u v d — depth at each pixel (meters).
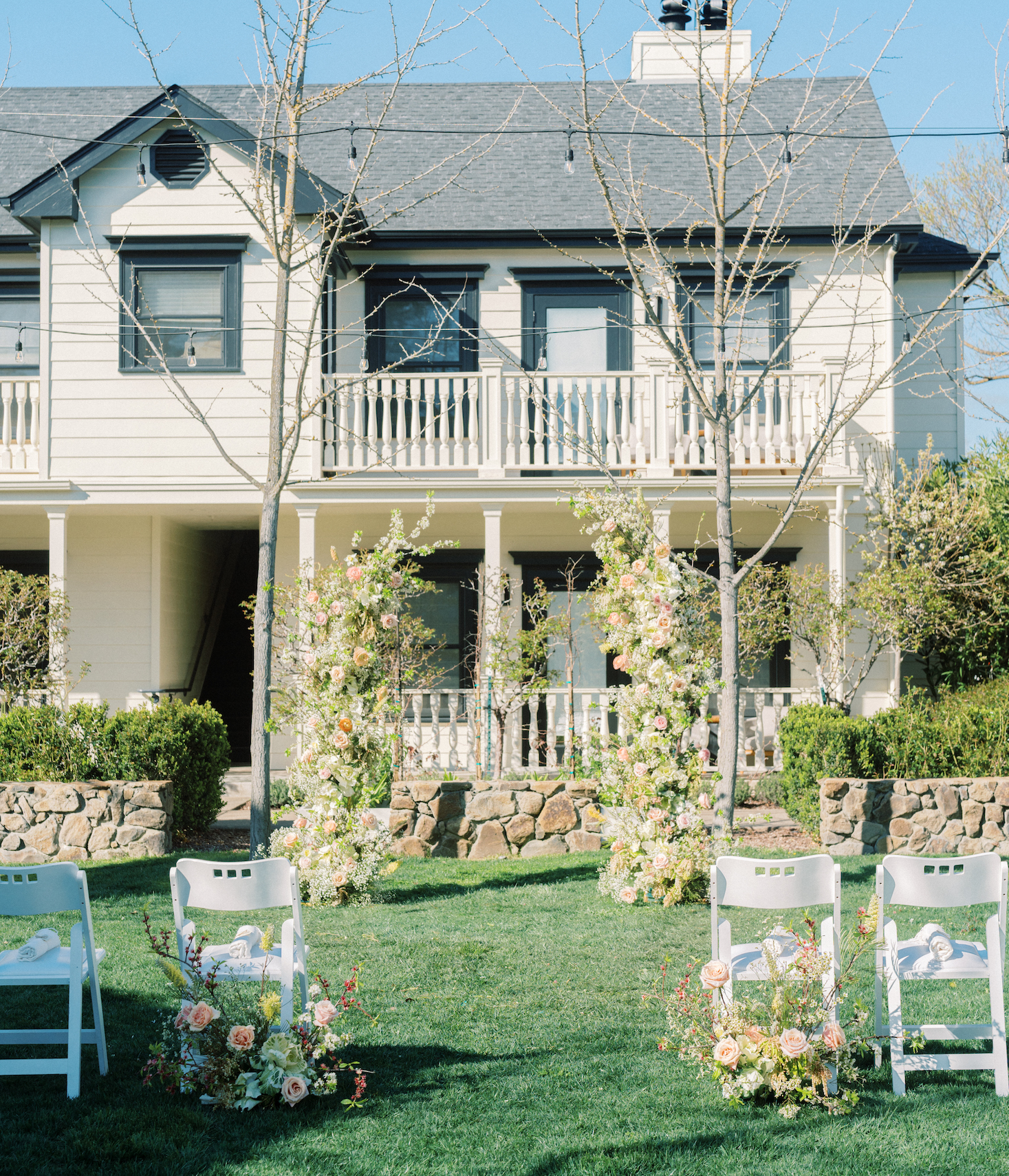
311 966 6.17
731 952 4.54
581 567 15.29
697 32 8.55
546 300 15.05
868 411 14.50
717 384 8.70
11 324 13.85
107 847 9.67
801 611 12.43
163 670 15.42
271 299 13.91
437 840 9.80
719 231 8.65
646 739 7.95
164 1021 5.11
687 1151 3.87
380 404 14.77
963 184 20.81
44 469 13.84
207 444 13.84
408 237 14.72
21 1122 4.11
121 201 13.93
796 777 10.45
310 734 8.22
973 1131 4.06
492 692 11.92
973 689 12.04
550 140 16.23
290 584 15.24
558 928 7.08
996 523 13.05
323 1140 3.96
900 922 7.13
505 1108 4.24
